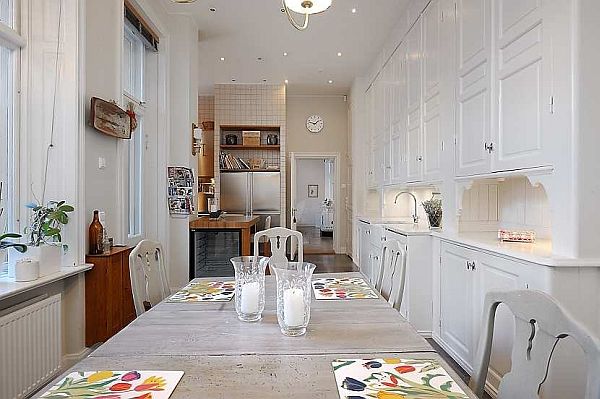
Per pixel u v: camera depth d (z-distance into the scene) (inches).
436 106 156.5
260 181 342.6
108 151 137.9
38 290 106.0
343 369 49.6
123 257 133.3
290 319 61.1
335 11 201.2
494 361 105.2
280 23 217.3
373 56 267.3
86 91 122.0
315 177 599.5
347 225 366.9
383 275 98.0
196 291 89.9
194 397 42.8
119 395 43.3
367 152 301.0
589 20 81.4
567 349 81.8
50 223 109.2
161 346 57.2
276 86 340.2
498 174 110.3
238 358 52.9
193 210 219.1
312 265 64.2
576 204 82.1
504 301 48.3
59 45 116.6
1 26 105.3
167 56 203.3
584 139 81.5
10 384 91.3
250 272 69.4
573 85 82.0
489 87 114.7
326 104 373.4
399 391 44.3
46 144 116.1
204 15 209.0
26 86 115.2
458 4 135.4
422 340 59.5
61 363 112.7
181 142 210.8
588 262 80.5
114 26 141.5
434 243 150.6
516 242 111.6
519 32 100.0
